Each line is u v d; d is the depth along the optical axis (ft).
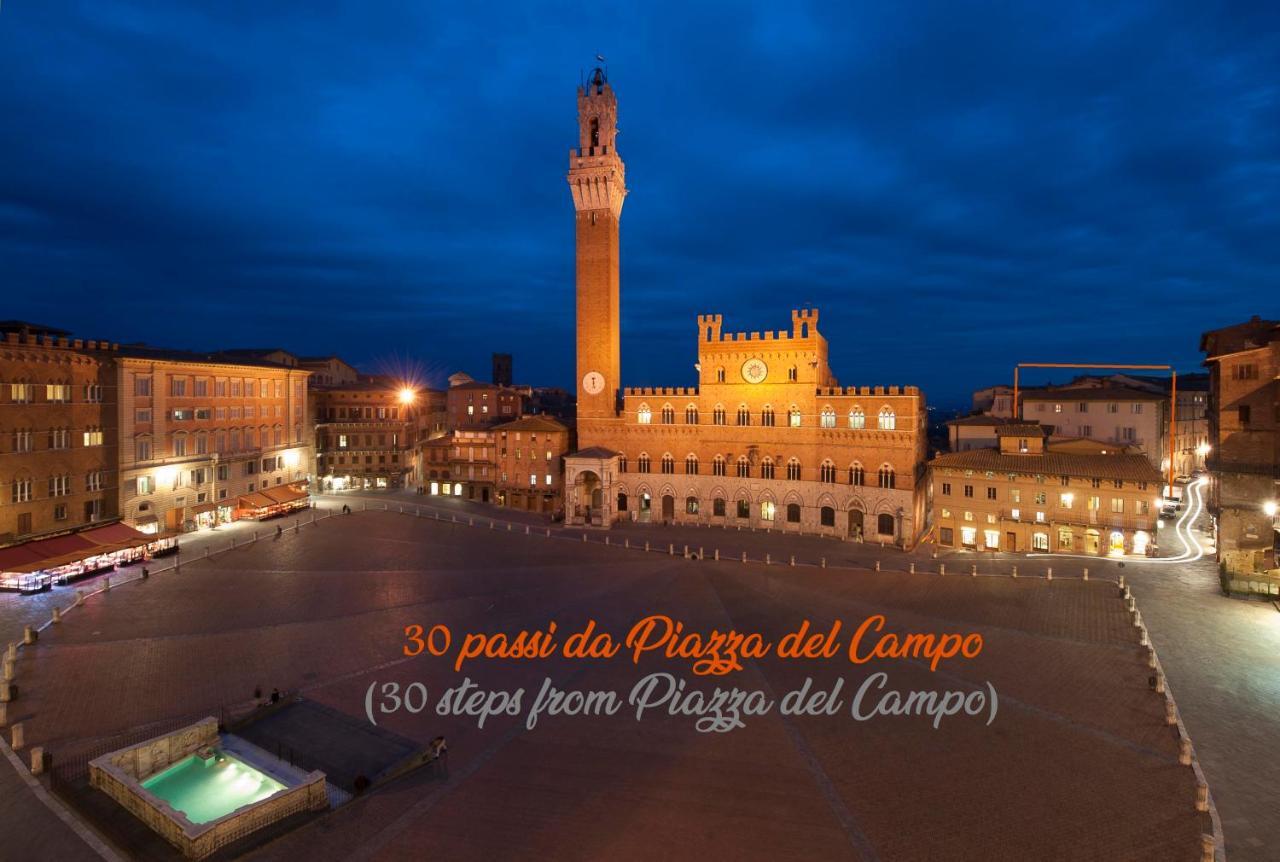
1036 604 196.03
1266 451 213.25
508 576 237.66
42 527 236.02
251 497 332.80
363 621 190.39
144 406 279.49
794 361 319.06
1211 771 109.91
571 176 347.15
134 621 186.29
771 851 94.17
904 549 283.38
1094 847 93.35
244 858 92.68
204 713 135.85
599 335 357.00
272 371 353.31
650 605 205.98
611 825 100.53
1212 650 157.17
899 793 107.86
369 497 404.16
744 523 332.80
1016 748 120.47
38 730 127.13
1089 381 426.10
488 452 396.78
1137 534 245.65
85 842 95.45
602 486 334.44
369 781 111.34
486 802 106.63
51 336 250.37
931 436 542.98
